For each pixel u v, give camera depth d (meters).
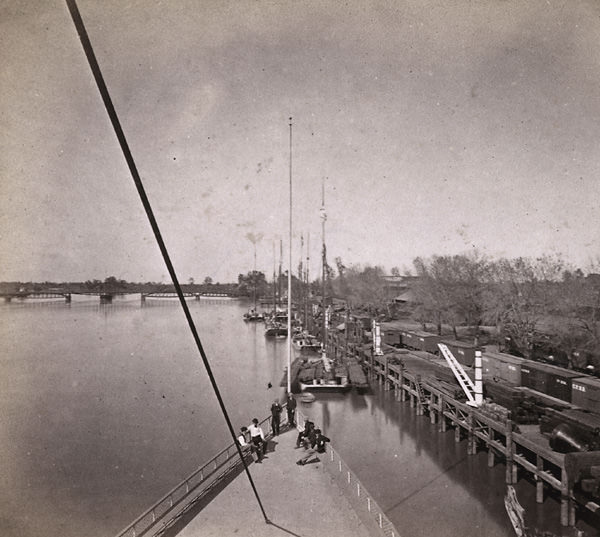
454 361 34.62
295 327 89.88
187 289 143.12
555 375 32.97
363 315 85.75
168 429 36.88
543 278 53.53
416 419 39.66
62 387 47.59
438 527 22.83
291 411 28.36
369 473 28.92
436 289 68.62
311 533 15.82
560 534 21.56
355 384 47.44
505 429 27.03
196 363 61.84
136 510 23.41
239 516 17.00
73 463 29.08
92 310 100.12
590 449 22.75
